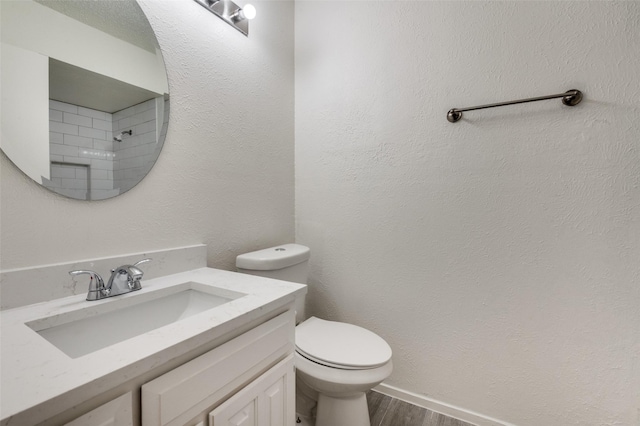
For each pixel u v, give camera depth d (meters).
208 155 1.16
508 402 1.20
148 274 0.94
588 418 1.07
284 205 1.62
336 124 1.56
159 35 0.98
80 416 0.41
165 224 1.01
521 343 1.17
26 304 0.69
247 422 0.66
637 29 0.97
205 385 0.58
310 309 1.67
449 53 1.27
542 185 1.12
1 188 0.67
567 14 1.06
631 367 1.01
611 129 1.01
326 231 1.61
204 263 1.12
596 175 1.04
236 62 1.29
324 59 1.59
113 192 0.87
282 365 0.78
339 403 1.09
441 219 1.31
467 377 1.28
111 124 0.86
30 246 0.71
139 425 0.48
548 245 1.12
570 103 1.05
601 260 1.04
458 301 1.29
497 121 1.19
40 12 0.73
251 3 1.37
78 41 0.80
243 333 0.67
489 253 1.22
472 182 1.24
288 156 1.65
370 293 1.49
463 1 1.24
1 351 0.48
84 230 0.81
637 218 0.99
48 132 0.74
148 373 0.49
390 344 1.45
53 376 0.41
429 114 1.32
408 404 1.38
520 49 1.14
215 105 1.19
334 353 1.07
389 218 1.43
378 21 1.43
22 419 0.34
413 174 1.37
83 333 0.69
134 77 0.92
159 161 0.99
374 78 1.45
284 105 1.61
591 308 1.06
